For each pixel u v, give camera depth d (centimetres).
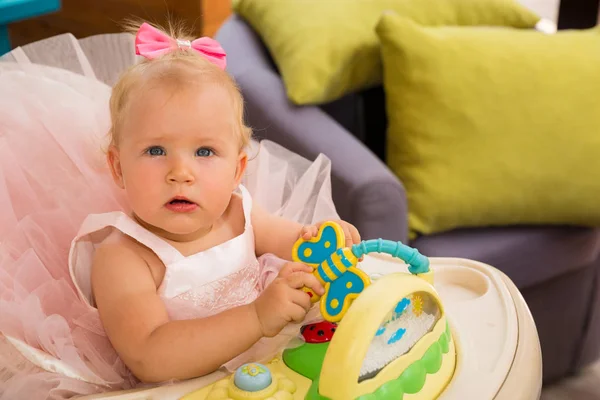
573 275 150
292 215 99
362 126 169
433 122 139
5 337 70
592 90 141
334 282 67
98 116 91
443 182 137
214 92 77
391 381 62
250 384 63
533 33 151
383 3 157
